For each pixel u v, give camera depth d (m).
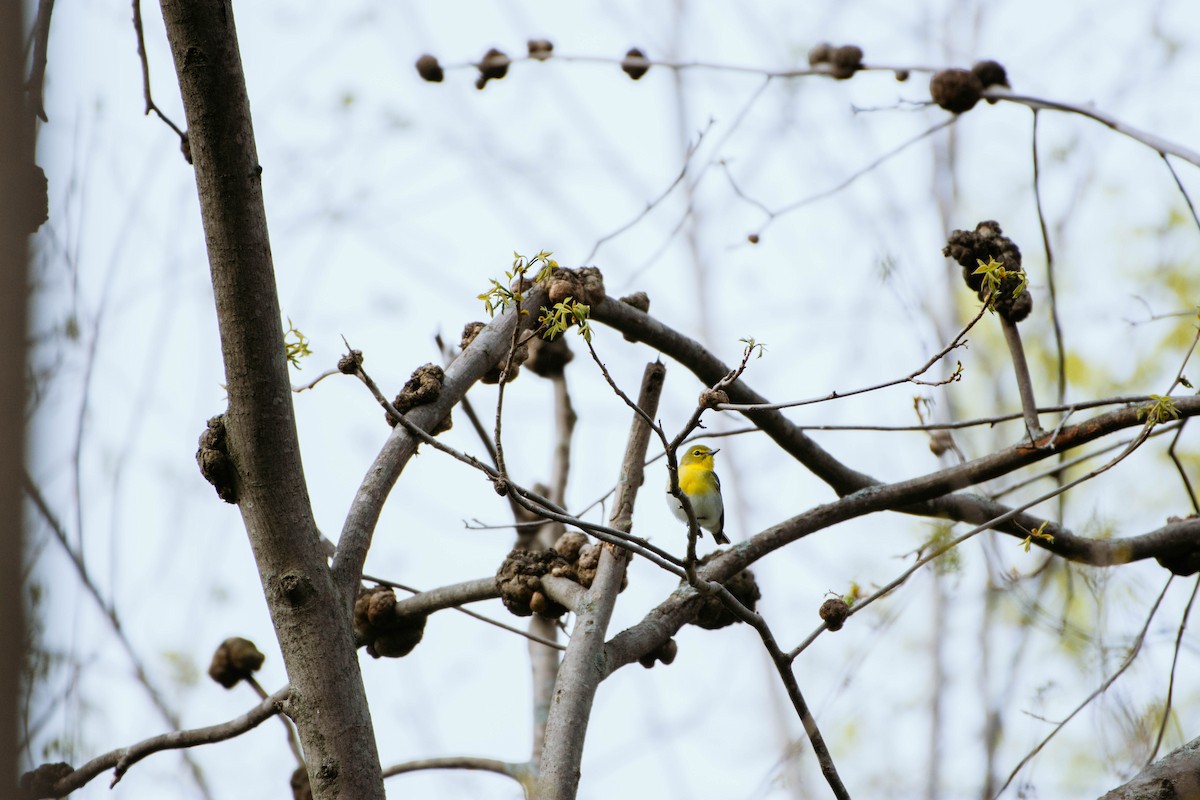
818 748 7.31
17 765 4.38
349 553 6.66
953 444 10.20
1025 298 8.72
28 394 4.67
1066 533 9.41
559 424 12.33
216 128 5.86
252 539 6.23
